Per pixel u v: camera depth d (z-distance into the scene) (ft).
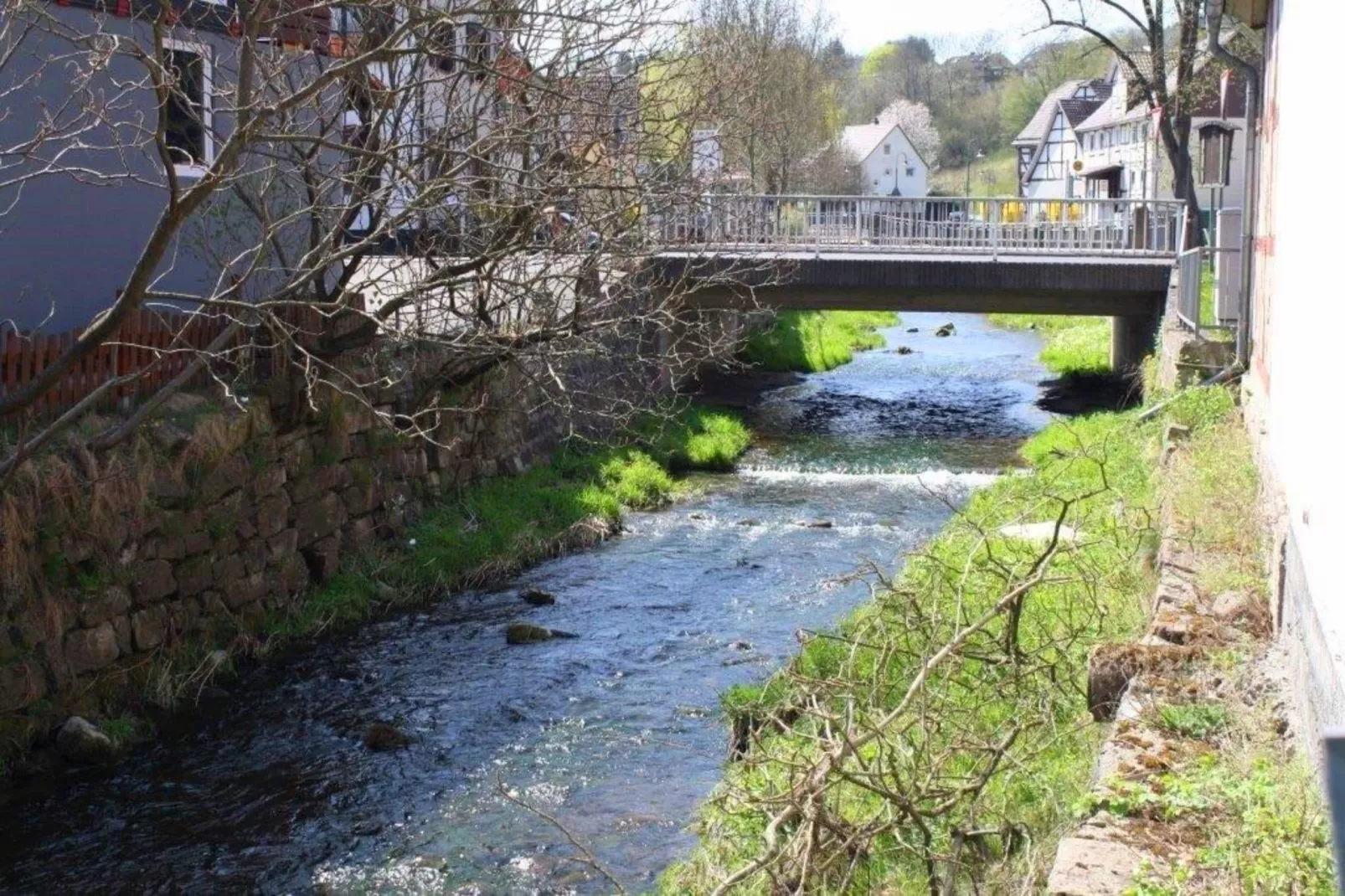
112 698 34.22
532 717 34.71
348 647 40.75
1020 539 34.73
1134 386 78.43
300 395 43.96
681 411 71.05
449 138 38.04
